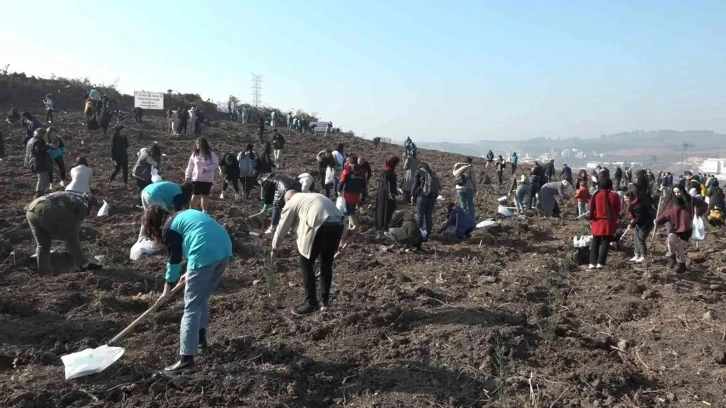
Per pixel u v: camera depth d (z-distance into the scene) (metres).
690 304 7.11
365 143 39.69
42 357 5.18
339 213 6.36
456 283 8.02
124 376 4.93
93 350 5.05
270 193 10.55
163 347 5.50
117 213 12.25
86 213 7.86
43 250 7.67
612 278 8.36
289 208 6.48
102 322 6.07
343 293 7.28
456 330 5.98
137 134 27.30
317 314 6.42
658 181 26.91
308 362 5.19
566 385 4.85
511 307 6.88
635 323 6.57
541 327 6.12
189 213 5.17
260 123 30.88
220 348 5.51
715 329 6.26
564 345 5.70
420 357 5.40
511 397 4.68
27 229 9.95
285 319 6.30
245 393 4.69
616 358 5.55
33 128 20.64
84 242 9.48
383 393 4.77
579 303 7.24
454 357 5.38
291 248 9.66
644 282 8.12
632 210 9.54
